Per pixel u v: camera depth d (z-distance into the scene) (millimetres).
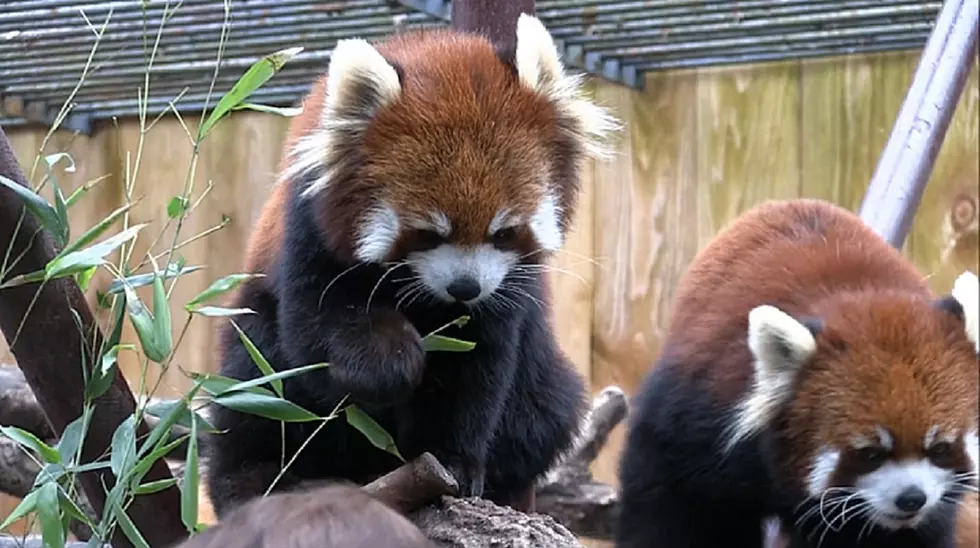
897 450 1653
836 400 1659
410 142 1514
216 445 1584
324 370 1515
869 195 1807
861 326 1675
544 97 1555
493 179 1515
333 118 1524
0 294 1415
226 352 1613
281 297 1543
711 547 1741
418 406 1556
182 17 1822
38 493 1364
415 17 1841
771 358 1674
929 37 1869
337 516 953
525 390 1642
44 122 2107
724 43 2021
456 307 1545
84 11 1735
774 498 1709
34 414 1801
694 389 1717
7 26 1819
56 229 1396
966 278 1709
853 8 1908
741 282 1747
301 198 1534
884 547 1715
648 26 1952
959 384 1663
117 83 2000
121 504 1394
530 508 1680
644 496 1746
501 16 1667
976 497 2047
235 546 930
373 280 1526
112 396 1441
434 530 1371
